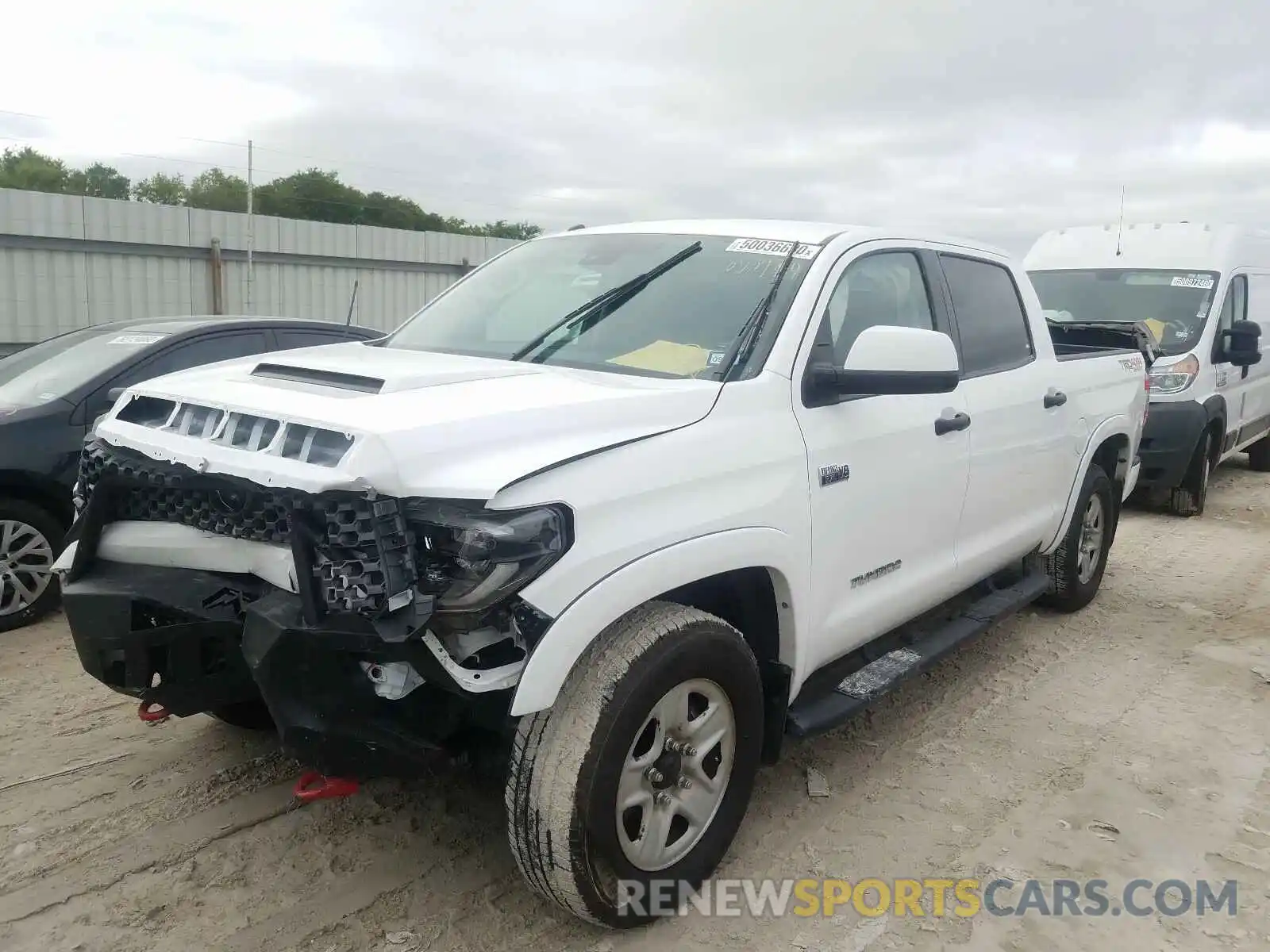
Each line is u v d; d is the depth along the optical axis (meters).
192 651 2.79
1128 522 8.76
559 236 4.29
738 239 3.74
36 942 2.71
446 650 2.37
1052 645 5.37
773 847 3.29
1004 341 4.68
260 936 2.76
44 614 5.51
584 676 2.58
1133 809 3.59
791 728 3.29
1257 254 10.59
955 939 2.84
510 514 2.35
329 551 2.38
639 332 3.39
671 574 2.66
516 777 2.55
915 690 4.69
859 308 3.67
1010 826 3.46
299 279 20.34
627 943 2.77
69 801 3.45
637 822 2.78
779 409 3.16
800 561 3.16
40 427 5.41
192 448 2.61
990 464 4.32
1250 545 7.88
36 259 16.88
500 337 3.61
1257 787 3.78
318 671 2.49
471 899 2.95
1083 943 2.83
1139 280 9.85
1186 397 8.68
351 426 2.35
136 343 6.07
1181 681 4.88
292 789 3.55
